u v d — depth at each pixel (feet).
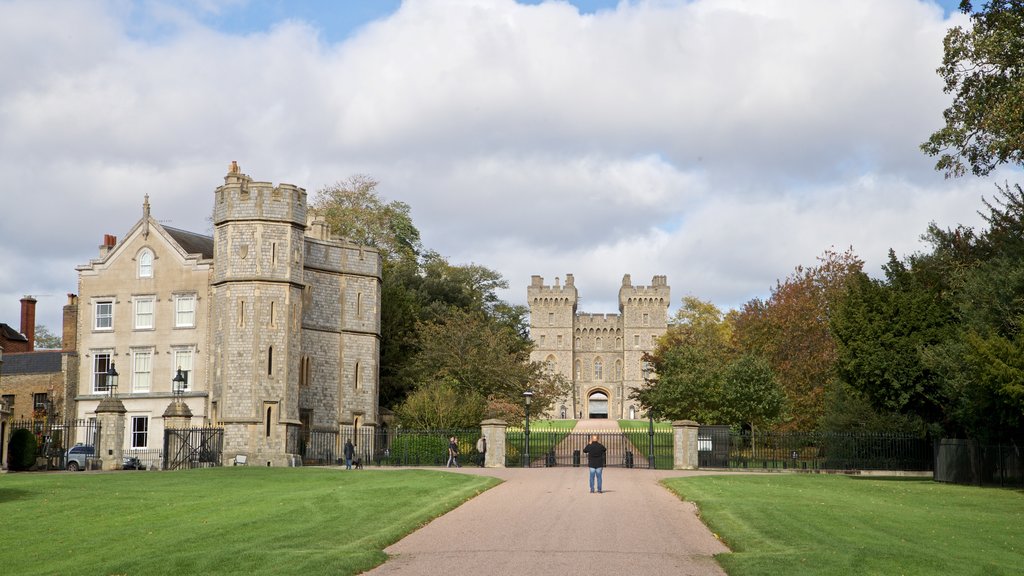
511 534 69.62
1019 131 103.14
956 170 113.50
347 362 196.44
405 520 75.41
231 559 58.23
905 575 54.90
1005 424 123.44
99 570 56.80
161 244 193.77
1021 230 140.46
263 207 179.01
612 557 60.18
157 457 185.88
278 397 176.04
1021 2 106.01
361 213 267.80
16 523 78.79
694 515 82.58
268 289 177.58
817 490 108.47
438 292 259.80
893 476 152.66
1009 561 61.87
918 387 141.08
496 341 219.61
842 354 146.51
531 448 201.46
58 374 196.95
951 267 152.15
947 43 110.73
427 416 181.37
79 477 121.80
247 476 122.42
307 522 75.36
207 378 186.50
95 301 196.65
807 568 55.88
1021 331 116.16
